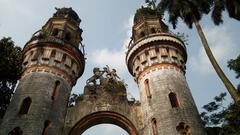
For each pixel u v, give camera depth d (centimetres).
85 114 3328
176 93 3316
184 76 3675
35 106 3083
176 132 2919
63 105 3322
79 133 3250
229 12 3088
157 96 3312
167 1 3384
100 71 3869
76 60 3797
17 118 2975
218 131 3428
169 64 3616
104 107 3394
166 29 4291
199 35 2998
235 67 2906
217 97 3659
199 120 3120
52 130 3008
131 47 3941
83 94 3538
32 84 3291
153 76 3531
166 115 3088
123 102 3475
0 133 2878
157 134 3033
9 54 3244
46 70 3453
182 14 3216
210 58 2755
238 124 2627
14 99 3212
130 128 3288
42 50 3650
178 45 3841
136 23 4450
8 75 3188
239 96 2406
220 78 2597
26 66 3547
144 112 3341
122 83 3675
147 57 3741
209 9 3200
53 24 4206
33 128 2889
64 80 3512
